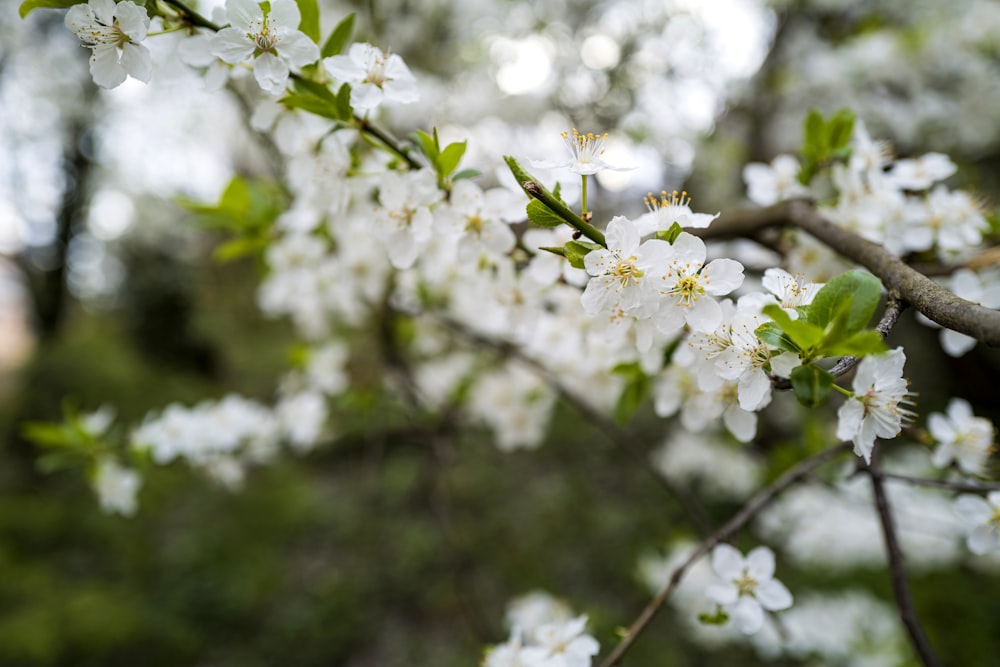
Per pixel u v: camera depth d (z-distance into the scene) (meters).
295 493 5.39
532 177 0.80
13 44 5.83
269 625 4.28
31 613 4.17
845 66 2.89
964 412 1.19
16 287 13.88
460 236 1.06
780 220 1.21
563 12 3.32
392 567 4.37
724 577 1.07
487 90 2.96
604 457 4.55
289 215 1.67
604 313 0.93
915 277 0.78
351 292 2.01
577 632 1.09
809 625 2.27
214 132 5.51
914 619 1.03
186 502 5.38
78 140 7.54
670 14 3.26
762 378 0.78
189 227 1.78
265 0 0.89
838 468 1.82
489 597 3.85
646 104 3.25
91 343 7.39
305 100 0.96
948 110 2.73
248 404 2.10
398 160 1.11
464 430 3.79
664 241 0.78
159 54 1.38
